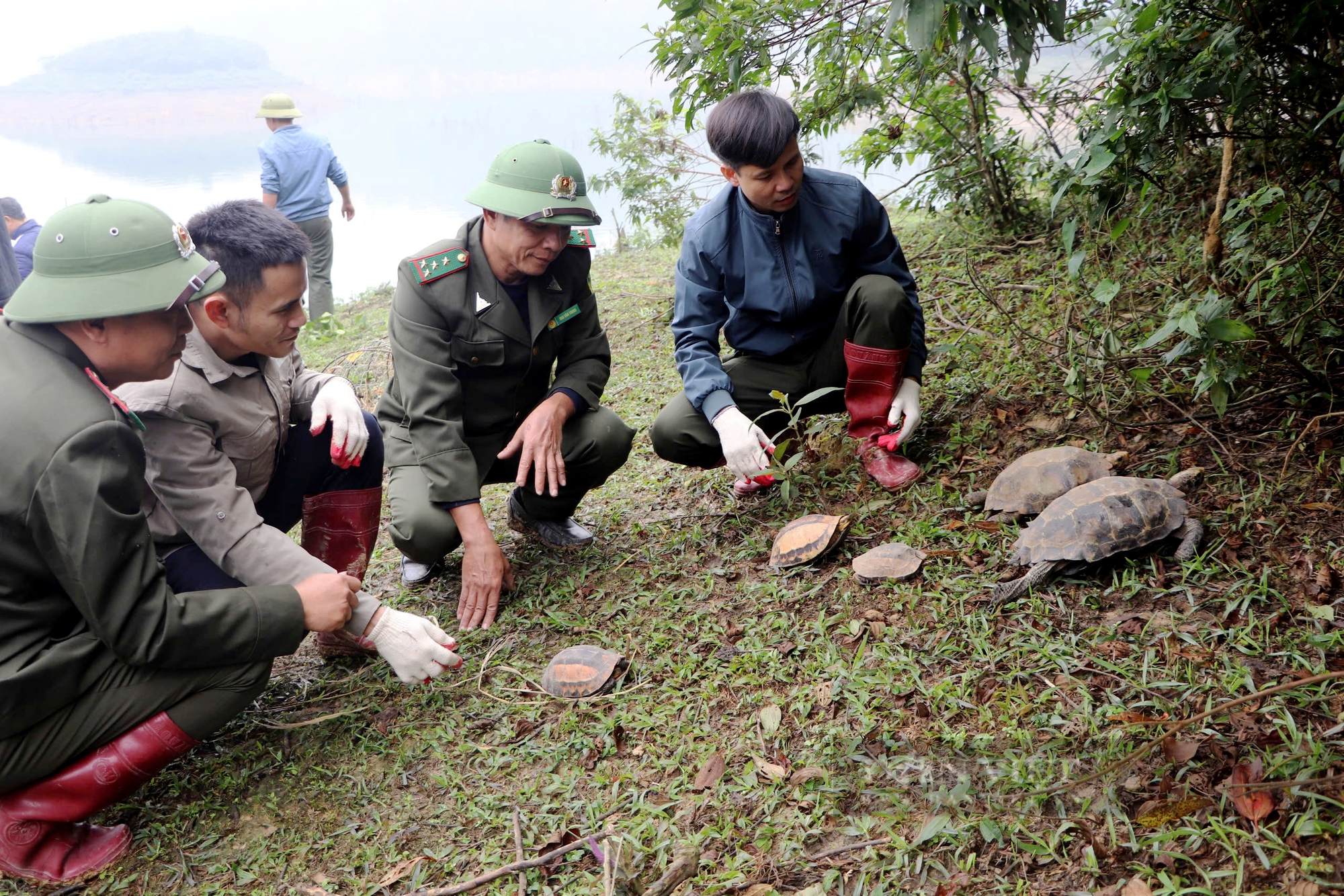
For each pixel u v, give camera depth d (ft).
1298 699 5.71
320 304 22.22
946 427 10.19
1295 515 7.42
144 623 5.92
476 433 9.30
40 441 5.54
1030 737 5.97
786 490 8.54
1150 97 7.72
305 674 8.57
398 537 8.82
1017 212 15.14
